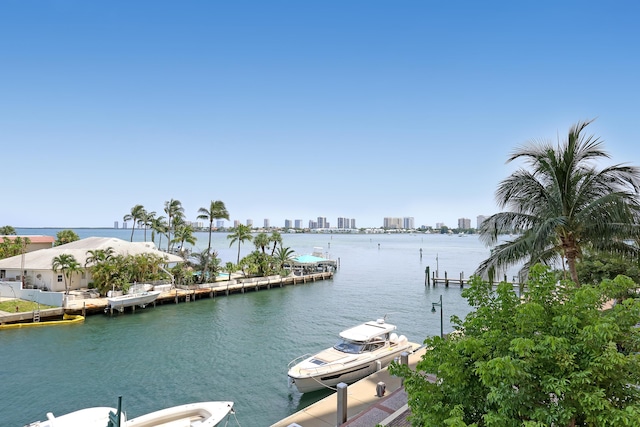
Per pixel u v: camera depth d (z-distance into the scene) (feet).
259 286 172.76
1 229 279.28
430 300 150.51
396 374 25.61
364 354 67.67
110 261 137.90
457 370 21.76
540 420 18.25
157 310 128.77
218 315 123.03
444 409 21.27
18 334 97.45
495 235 53.16
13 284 121.70
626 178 45.44
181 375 71.46
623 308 22.21
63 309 113.19
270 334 100.94
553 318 21.33
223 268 189.37
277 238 208.64
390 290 173.78
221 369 74.69
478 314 24.90
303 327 108.58
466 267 272.51
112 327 106.11
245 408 58.59
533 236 47.01
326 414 48.42
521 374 18.29
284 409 58.39
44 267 130.82
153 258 153.58
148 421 45.70
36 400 60.70
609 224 45.34
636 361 19.22
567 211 48.60
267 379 69.77
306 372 61.16
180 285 156.97
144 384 67.21
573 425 19.16
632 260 49.49
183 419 46.73
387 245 606.14
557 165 48.34
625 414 16.87
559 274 56.39
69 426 42.91
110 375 71.15
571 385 18.54
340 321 115.85
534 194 50.65
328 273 209.67
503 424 18.22
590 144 46.85
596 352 19.04
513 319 22.91
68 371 72.90
